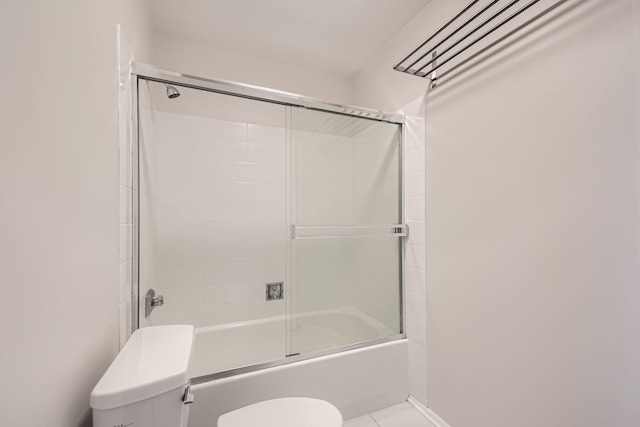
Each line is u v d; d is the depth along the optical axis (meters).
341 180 1.70
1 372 0.41
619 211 0.78
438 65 1.35
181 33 1.81
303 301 1.64
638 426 0.74
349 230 1.71
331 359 1.44
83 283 0.66
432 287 1.49
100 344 0.76
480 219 1.22
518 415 1.05
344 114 1.68
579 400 0.87
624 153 0.77
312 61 2.15
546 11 0.96
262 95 1.44
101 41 0.78
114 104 0.89
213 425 1.19
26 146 0.47
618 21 0.78
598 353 0.83
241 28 1.76
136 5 1.20
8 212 0.43
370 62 2.13
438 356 1.45
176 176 1.79
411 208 1.66
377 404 1.54
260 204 2.04
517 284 1.06
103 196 0.79
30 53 0.48
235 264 1.97
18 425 0.44
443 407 1.41
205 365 1.47
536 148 0.99
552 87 0.94
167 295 1.78
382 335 1.71
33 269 0.48
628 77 0.76
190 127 1.83
